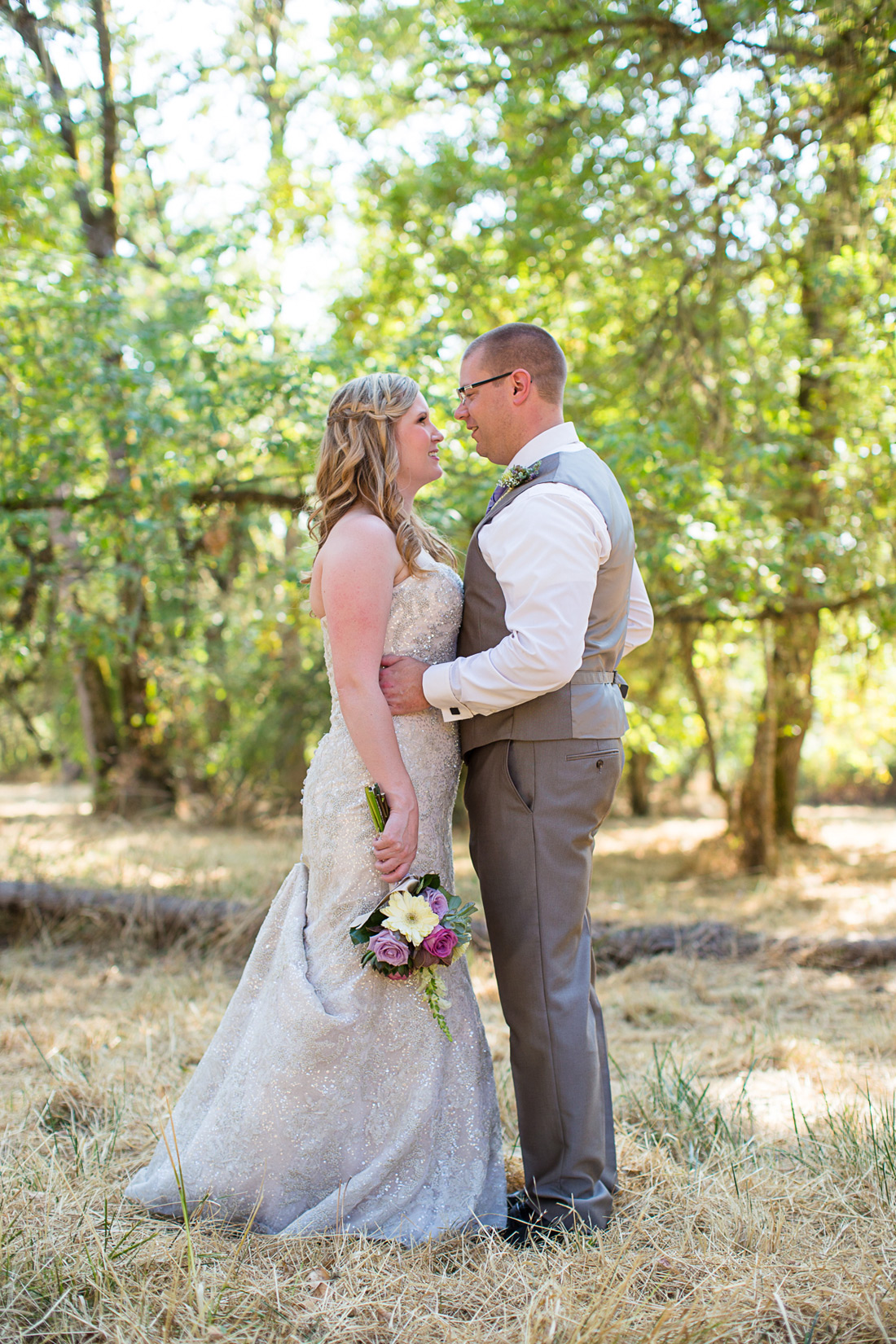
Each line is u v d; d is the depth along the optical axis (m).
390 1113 2.07
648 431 5.71
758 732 8.13
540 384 2.15
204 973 4.34
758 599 7.24
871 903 6.50
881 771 11.51
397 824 2.03
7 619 7.89
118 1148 2.49
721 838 8.48
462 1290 1.79
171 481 6.33
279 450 5.62
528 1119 2.05
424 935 1.96
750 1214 2.01
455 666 2.00
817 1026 3.66
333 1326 1.67
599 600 2.08
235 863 6.82
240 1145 2.05
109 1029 3.43
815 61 5.10
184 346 6.27
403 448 2.18
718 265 6.63
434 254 8.05
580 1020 2.02
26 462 6.02
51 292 6.09
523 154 7.10
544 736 2.02
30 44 9.19
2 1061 3.10
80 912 4.88
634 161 6.50
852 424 7.15
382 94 8.39
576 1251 1.89
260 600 9.39
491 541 2.05
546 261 7.46
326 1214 1.99
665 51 5.46
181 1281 1.78
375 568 2.04
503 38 5.79
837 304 6.84
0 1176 2.14
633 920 5.60
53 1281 1.72
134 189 11.51
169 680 9.37
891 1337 1.61
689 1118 2.60
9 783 22.64
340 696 2.07
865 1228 1.94
